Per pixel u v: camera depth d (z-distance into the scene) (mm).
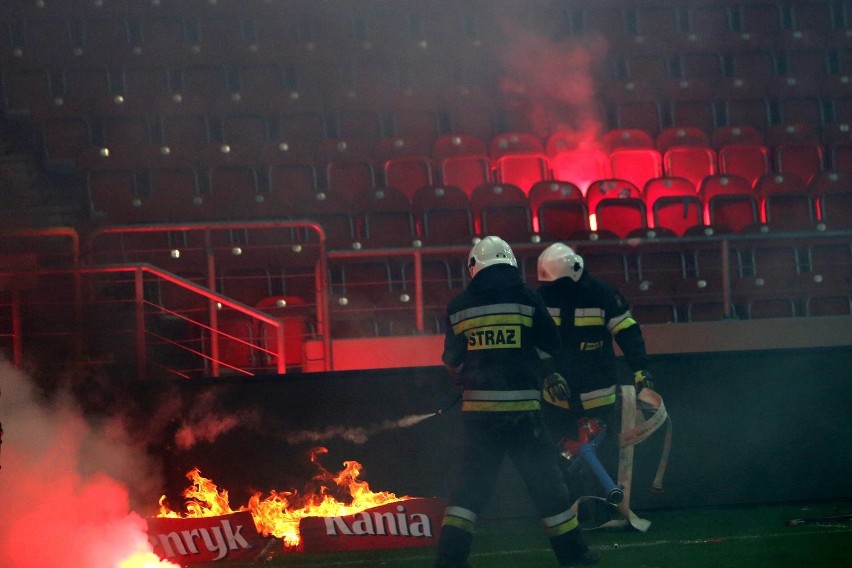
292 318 33281
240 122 49812
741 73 56594
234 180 44594
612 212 40531
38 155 48188
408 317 35781
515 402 18391
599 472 20125
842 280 38062
